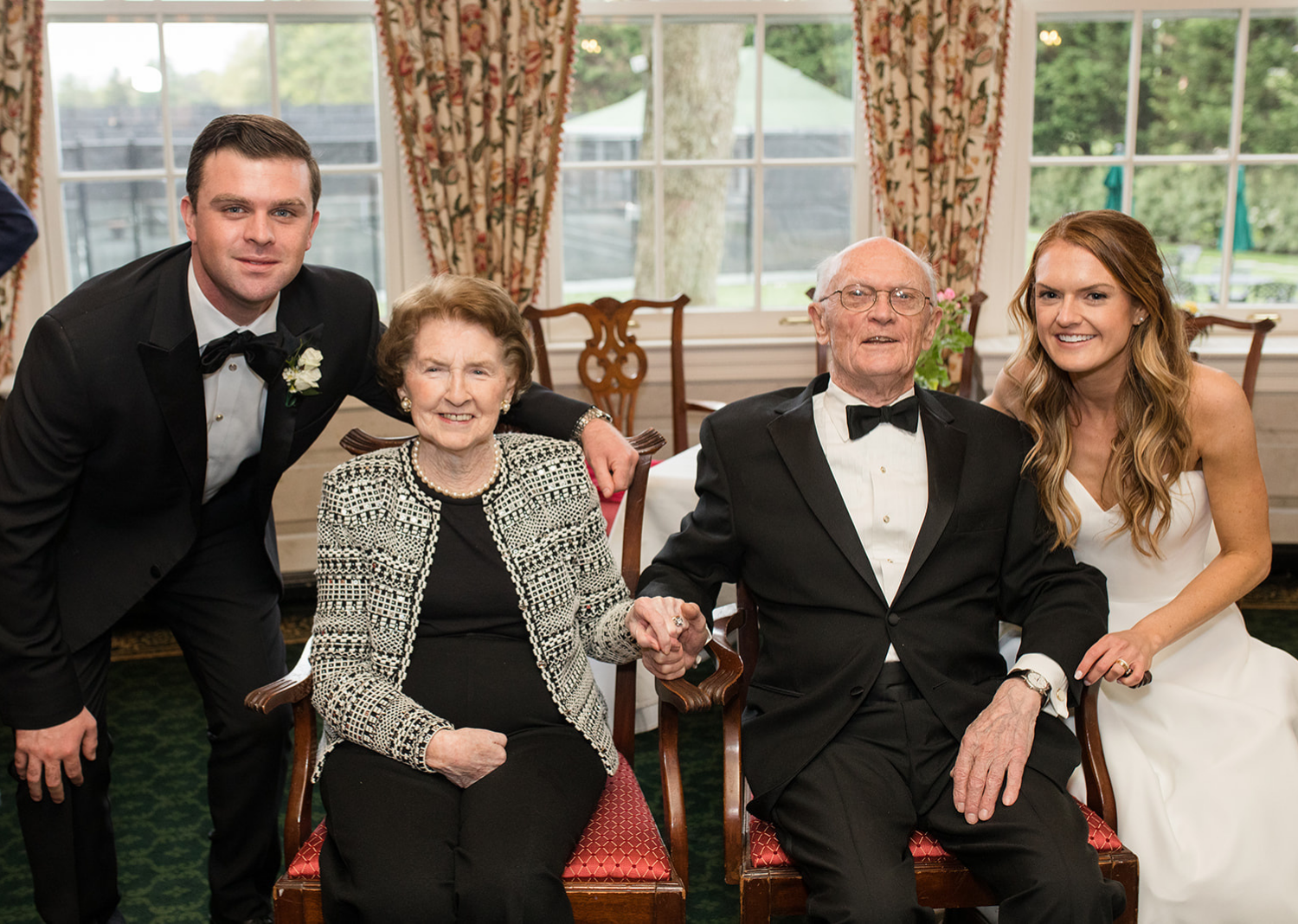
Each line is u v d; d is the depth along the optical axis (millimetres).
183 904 2336
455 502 1800
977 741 1708
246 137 1703
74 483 1840
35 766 1839
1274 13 4027
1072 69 4102
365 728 1670
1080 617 1825
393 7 3684
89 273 4016
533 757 1700
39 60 3631
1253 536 1986
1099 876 1575
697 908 2326
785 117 4172
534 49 3748
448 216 3848
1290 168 4160
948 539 1868
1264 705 1958
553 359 4109
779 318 4309
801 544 1879
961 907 1706
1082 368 1896
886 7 3797
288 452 1946
